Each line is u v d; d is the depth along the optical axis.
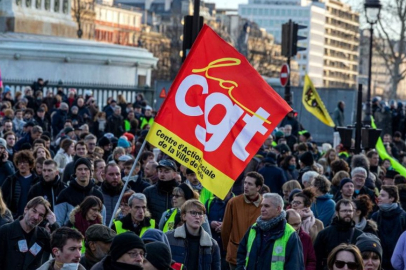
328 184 22.58
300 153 34.06
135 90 64.31
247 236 17.94
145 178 24.66
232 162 18.09
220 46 18.11
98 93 61.72
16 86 57.84
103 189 21.39
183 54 28.23
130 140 35.28
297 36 43.34
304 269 18.22
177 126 18.11
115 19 199.38
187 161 18.11
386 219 21.80
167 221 19.16
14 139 30.67
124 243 13.30
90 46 66.69
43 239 17.45
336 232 19.59
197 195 19.38
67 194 20.73
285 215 17.81
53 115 42.78
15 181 23.23
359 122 34.34
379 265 16.81
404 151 48.28
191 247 17.50
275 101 18.06
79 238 14.67
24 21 66.44
